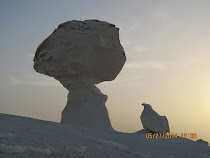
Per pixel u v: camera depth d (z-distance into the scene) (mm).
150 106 12805
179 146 10164
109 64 15414
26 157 5426
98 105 14508
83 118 13906
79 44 14133
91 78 15281
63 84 15562
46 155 5855
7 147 5551
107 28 14977
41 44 15484
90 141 8289
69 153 6395
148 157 8086
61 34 14547
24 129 8000
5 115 10289
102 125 13758
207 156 9297
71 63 14328
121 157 7184
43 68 15703
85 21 14891
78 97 14641
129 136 10773
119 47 15578
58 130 9156
